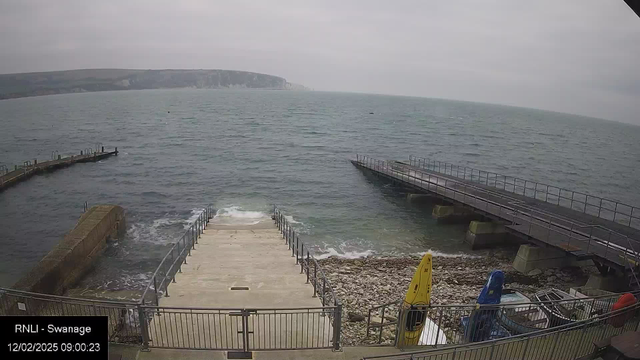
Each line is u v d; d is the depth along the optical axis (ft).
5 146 187.21
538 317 37.19
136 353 24.84
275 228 68.44
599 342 23.94
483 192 90.74
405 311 28.09
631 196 135.85
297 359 24.99
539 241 57.88
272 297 34.14
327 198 107.96
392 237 80.02
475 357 23.95
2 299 32.60
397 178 109.19
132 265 63.10
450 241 78.18
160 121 317.22
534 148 252.21
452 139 268.82
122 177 128.57
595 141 351.46
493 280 32.32
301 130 279.49
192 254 48.91
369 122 369.09
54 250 54.70
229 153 177.06
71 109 444.14
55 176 128.06
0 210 92.43
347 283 55.06
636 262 47.83
